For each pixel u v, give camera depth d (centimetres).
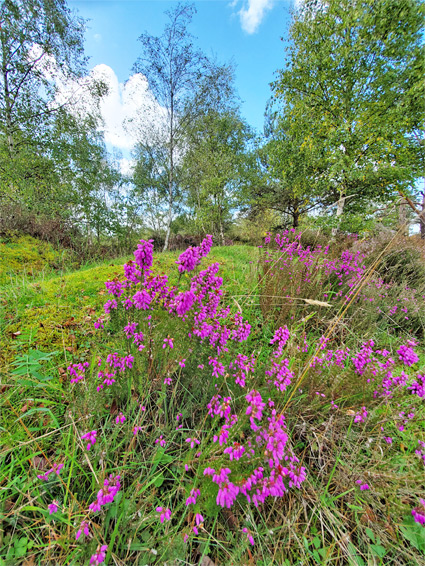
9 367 202
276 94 1100
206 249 200
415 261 459
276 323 275
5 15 1017
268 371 167
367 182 990
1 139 1067
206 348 177
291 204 1845
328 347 251
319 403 175
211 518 129
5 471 135
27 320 281
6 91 1077
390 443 152
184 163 1767
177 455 156
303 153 1122
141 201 1755
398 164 900
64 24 1137
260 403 112
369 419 164
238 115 1766
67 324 274
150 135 1648
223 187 1744
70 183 1229
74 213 1220
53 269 684
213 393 174
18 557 107
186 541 111
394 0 780
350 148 914
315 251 406
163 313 186
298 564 118
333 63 903
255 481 107
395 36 841
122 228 1455
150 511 128
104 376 155
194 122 1592
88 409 149
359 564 118
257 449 117
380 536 127
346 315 303
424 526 121
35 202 1019
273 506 131
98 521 123
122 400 179
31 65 1088
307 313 294
